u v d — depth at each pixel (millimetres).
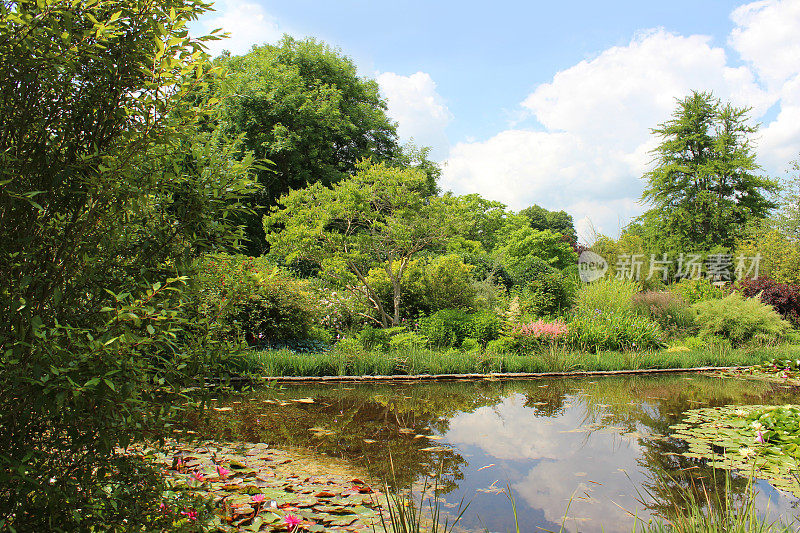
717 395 6445
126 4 1552
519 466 3561
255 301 7742
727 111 24781
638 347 9922
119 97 1619
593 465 3604
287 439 4062
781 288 13133
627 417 5160
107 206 1567
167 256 1740
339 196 9578
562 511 2783
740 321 10773
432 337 9156
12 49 1341
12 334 1386
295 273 12383
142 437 1573
